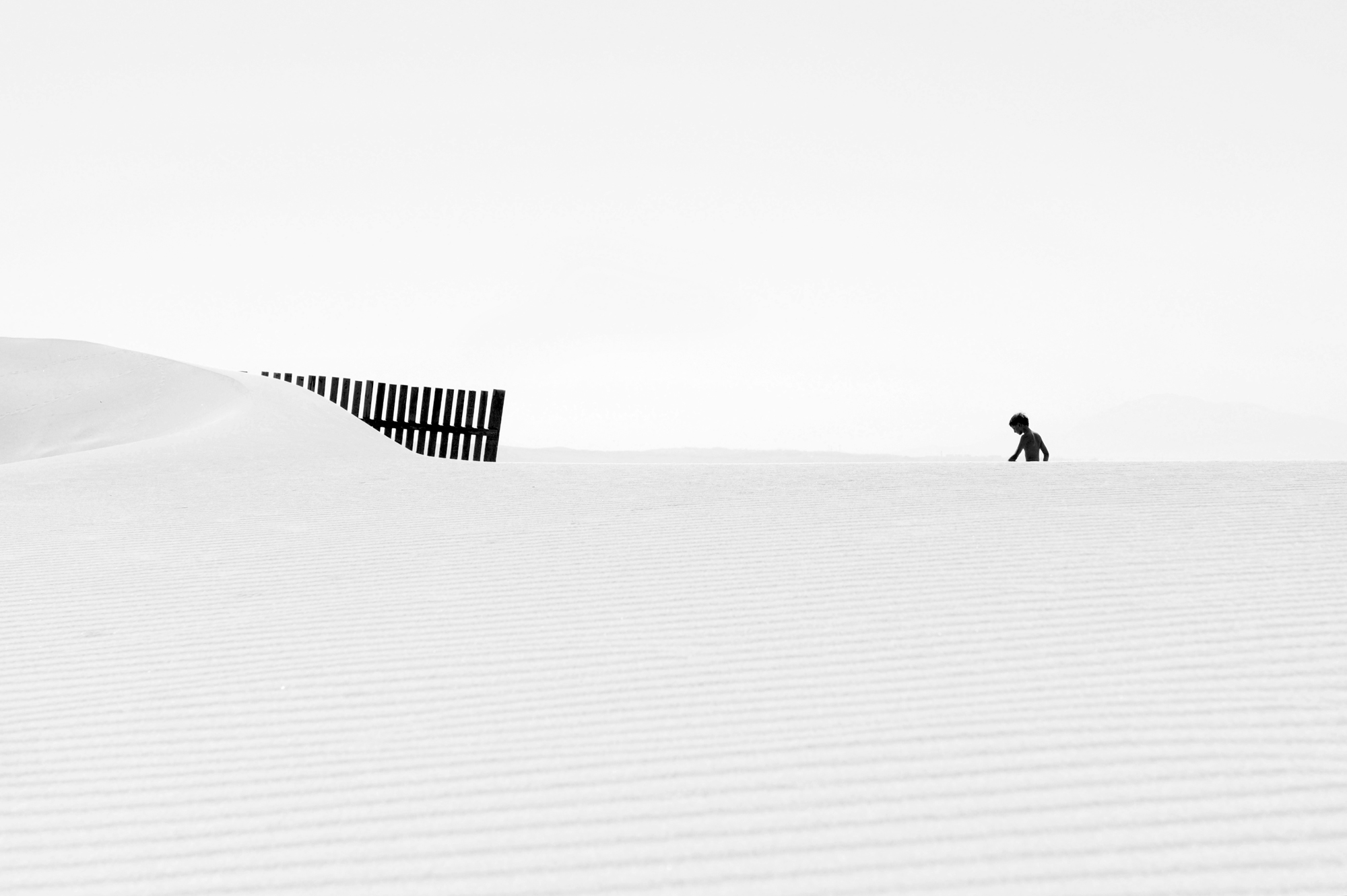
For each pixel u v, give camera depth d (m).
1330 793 3.03
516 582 5.90
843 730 3.69
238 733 3.93
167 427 15.38
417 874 2.88
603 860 2.91
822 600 5.28
